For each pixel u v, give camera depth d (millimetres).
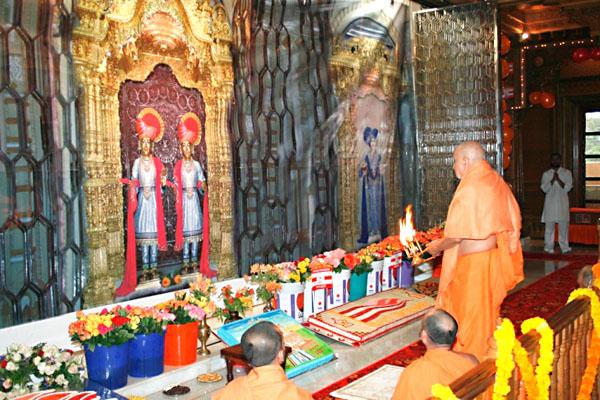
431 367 2516
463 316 4188
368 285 5695
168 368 3932
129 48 4676
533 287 7230
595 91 12836
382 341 4621
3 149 3938
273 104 5977
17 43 4004
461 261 4258
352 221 7066
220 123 5414
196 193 5227
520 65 11656
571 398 2779
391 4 7719
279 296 4879
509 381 2105
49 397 2893
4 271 3945
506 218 4180
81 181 4395
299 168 6309
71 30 4293
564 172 10297
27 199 4070
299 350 4102
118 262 4641
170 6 4949
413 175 8352
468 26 8141
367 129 7348
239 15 5555
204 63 5266
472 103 8195
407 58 8164
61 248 4273
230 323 4152
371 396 3639
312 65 6426
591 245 11062
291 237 6227
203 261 5297
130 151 4727
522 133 13188
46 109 4168
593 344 2959
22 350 3207
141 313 3760
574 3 8672
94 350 3551
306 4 6305
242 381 2295
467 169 4344
